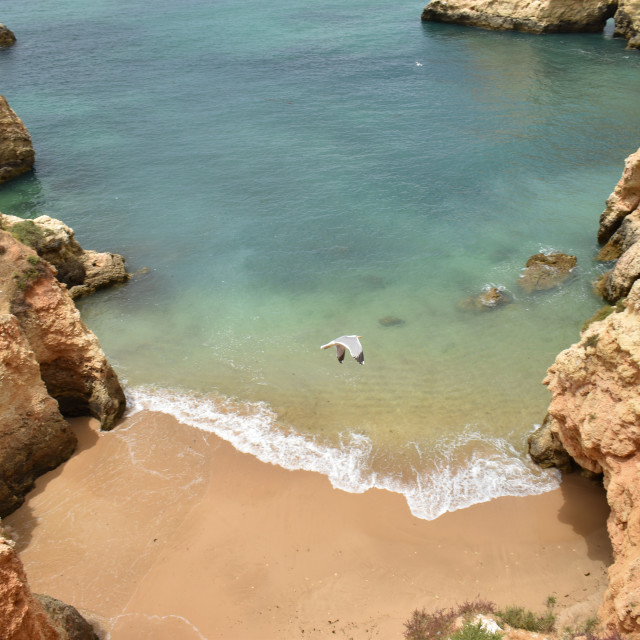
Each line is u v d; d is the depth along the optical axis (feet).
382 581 78.02
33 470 92.43
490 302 127.03
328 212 164.55
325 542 83.30
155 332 125.49
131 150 203.51
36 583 78.64
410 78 255.09
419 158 189.98
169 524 86.17
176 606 76.02
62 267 133.49
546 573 77.56
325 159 191.72
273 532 84.79
